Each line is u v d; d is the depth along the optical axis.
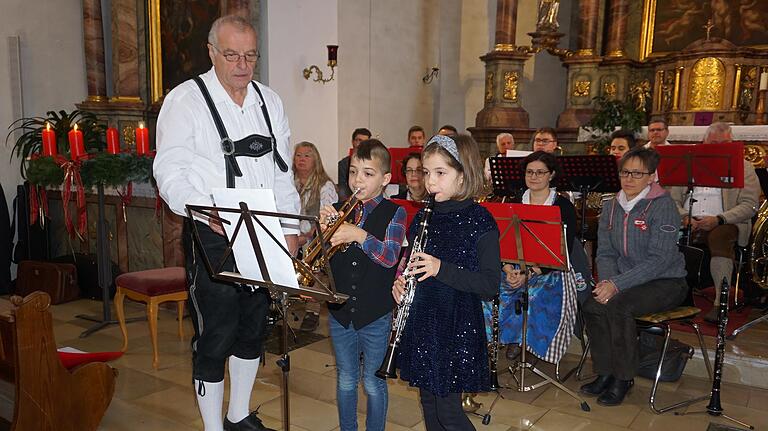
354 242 2.28
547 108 9.67
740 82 7.87
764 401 3.33
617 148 5.40
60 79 7.29
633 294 3.25
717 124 5.20
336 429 2.96
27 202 5.93
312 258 2.29
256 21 6.34
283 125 2.68
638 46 8.98
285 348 2.15
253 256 1.92
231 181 2.39
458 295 2.03
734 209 4.54
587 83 8.70
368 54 7.77
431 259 1.91
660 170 4.55
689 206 4.62
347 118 7.54
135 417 3.08
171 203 2.24
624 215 3.51
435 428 2.15
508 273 3.37
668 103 8.39
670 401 3.32
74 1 7.38
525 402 3.30
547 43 8.28
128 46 7.70
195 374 2.48
